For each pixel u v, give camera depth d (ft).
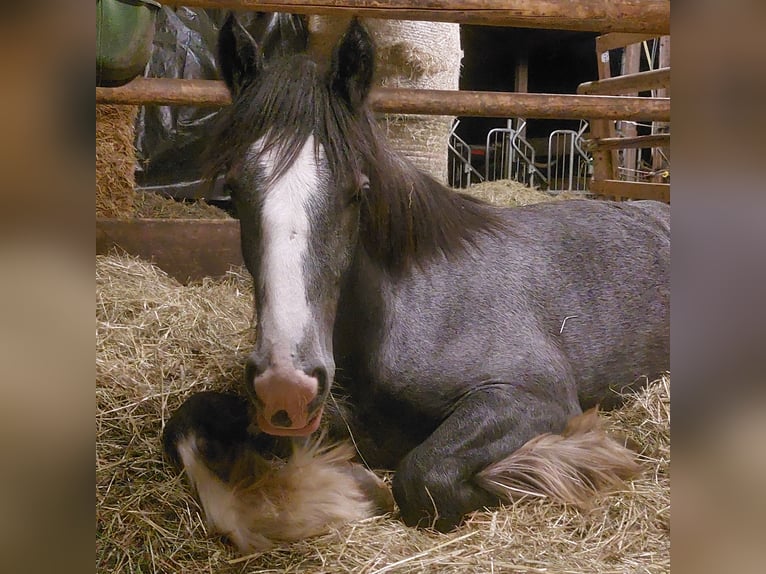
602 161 19.47
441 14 8.02
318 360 4.81
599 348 7.45
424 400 6.42
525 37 40.24
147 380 7.30
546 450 6.05
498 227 7.50
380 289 6.32
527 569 4.86
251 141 5.18
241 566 4.99
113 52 6.53
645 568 4.92
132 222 11.08
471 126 38.99
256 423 6.37
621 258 7.93
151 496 5.59
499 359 6.59
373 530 5.48
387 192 5.96
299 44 19.79
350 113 5.51
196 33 19.65
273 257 4.83
